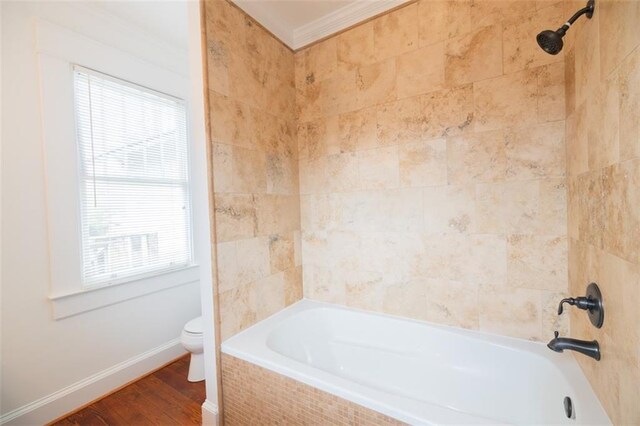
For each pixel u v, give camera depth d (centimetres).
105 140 194
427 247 161
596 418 87
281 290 187
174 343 231
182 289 240
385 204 173
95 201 188
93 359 183
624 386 74
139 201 213
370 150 176
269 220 179
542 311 135
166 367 218
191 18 142
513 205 139
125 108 205
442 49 152
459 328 154
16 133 154
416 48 159
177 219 239
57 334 168
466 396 142
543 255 133
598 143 89
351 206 184
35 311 160
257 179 170
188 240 248
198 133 143
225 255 150
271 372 128
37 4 162
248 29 164
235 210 156
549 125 129
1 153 150
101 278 191
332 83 188
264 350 139
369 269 180
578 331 117
